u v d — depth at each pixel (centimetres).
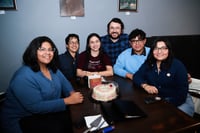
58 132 128
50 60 143
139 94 143
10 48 235
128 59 210
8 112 135
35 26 238
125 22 276
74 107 123
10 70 241
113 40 242
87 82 173
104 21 265
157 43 157
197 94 168
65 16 246
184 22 311
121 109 110
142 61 205
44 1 234
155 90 146
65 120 137
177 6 298
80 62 216
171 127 96
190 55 224
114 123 102
